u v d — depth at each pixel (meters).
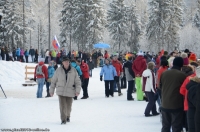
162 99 7.73
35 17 102.19
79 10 59.22
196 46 75.94
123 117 11.48
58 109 13.53
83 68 17.19
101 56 47.72
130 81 15.82
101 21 59.50
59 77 10.40
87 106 14.25
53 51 43.12
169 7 63.31
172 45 66.56
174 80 7.53
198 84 6.41
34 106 14.49
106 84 17.59
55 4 125.62
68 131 9.22
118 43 66.25
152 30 64.00
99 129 9.49
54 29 103.31
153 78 11.31
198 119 6.37
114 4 66.31
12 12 57.75
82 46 59.84
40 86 18.92
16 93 21.73
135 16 77.44
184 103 6.96
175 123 7.57
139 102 15.26
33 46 99.38
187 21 112.50
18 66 34.00
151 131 9.15
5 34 57.72
